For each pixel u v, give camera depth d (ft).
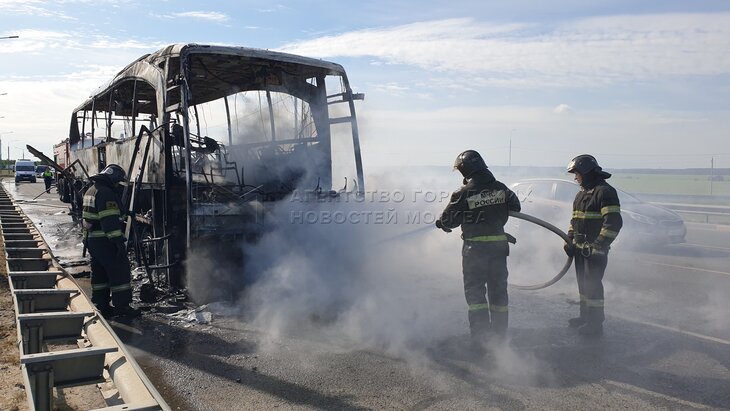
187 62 21.45
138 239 25.26
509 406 11.84
